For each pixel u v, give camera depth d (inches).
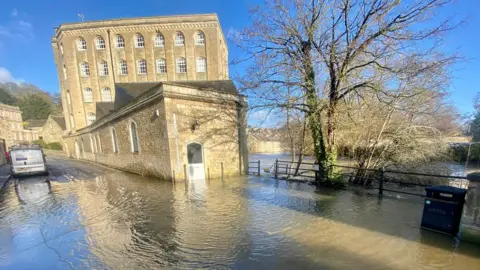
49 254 196.2
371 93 397.1
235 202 333.4
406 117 422.0
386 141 422.9
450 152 474.6
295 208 299.1
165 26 1199.6
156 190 416.8
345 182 446.3
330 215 269.0
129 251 196.4
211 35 1198.3
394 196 349.4
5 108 1951.3
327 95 427.2
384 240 200.8
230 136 555.2
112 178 575.2
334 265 165.9
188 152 488.7
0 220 282.4
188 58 1206.3
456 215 197.9
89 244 211.9
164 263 175.6
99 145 933.2
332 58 367.6
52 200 374.6
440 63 314.5
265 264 169.9
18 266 179.6
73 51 1251.2
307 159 1004.6
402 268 159.5
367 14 345.1
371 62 345.7
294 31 381.4
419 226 227.5
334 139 419.8
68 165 916.0
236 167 572.7
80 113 1283.2
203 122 505.4
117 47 1239.5
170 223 256.8
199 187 435.2
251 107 449.1
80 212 306.3
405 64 349.4
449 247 183.6
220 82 685.3
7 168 822.5
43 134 2057.1
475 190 182.2
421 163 428.8
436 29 314.2
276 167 550.0
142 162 577.6
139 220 269.4
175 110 463.2
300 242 203.0
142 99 527.5
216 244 203.8
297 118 632.4
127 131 643.5
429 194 215.2
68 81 1270.9
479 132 532.1
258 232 226.7
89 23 1226.6
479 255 171.3
